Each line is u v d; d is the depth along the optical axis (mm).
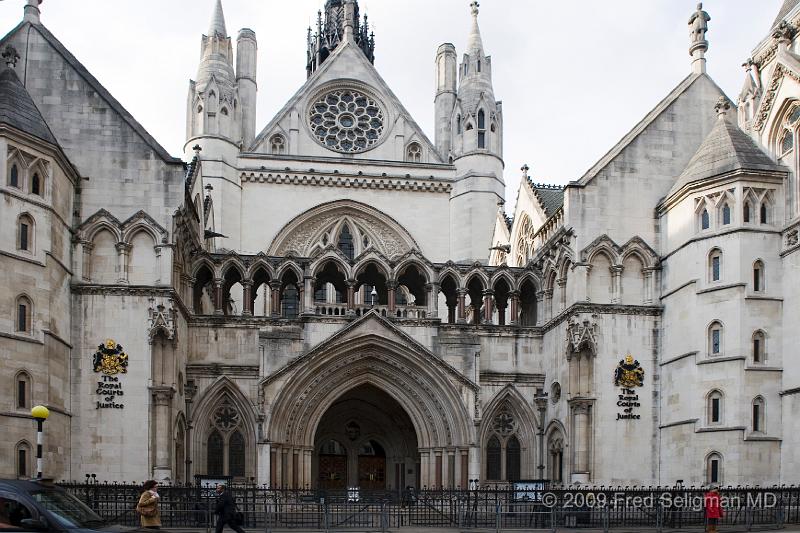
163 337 50750
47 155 46719
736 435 48500
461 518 45312
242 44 85625
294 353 55781
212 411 56188
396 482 64750
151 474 49406
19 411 43844
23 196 45344
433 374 56375
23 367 44281
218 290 57531
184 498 45500
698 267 51656
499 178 80000
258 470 53344
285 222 76688
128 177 51781
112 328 50406
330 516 45500
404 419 64250
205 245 67500
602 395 54031
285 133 79500
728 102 56938
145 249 51469
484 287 60500
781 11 54594
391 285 58219
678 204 54031
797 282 48781
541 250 60750
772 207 50906
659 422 54312
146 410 49875
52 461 46375
